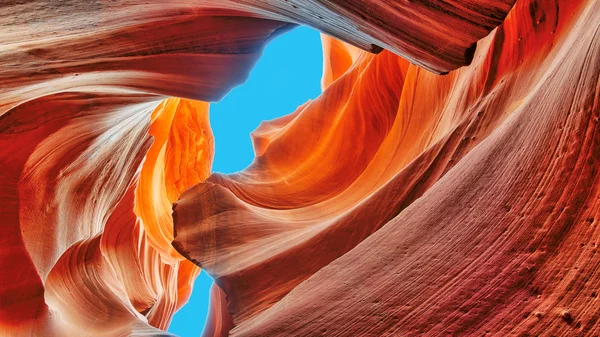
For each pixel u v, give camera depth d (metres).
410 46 3.46
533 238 2.67
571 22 4.10
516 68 5.01
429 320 2.95
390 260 3.89
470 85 5.96
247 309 5.92
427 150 5.86
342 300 3.97
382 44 3.80
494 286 2.70
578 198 2.53
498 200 3.15
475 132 5.10
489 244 2.95
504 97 4.93
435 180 5.22
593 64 2.78
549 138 2.96
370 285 3.82
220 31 5.40
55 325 5.51
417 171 5.67
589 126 2.63
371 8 3.31
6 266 4.82
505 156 3.43
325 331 3.75
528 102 3.71
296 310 4.47
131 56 4.93
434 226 3.69
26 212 4.93
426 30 3.24
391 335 3.12
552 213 2.64
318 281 4.88
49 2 3.34
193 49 5.47
